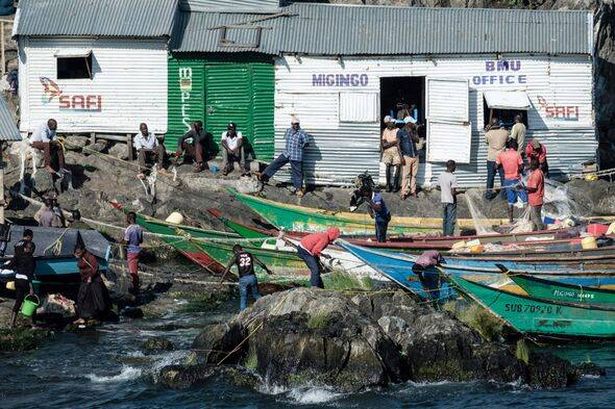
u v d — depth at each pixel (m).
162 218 74.12
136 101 81.38
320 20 82.00
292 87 81.31
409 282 60.91
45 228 65.69
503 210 78.31
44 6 81.56
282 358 52.25
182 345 58.00
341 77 81.25
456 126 81.31
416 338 53.44
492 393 51.09
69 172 76.44
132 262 65.44
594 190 79.44
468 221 76.06
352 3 89.81
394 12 82.50
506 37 81.62
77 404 50.84
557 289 58.34
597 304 58.94
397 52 80.81
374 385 51.59
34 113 81.31
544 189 76.50
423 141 81.62
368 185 70.31
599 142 89.75
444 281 60.09
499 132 79.62
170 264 70.94
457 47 81.12
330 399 50.56
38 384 53.16
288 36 81.25
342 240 63.09
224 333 55.16
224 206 75.94
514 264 61.47
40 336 59.44
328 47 80.94
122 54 81.19
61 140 78.75
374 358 51.69
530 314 58.38
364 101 81.12
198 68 81.31
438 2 90.44
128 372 54.41
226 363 54.91
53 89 81.19
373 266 61.62
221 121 81.44
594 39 86.69
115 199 75.69
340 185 81.38
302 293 55.16
